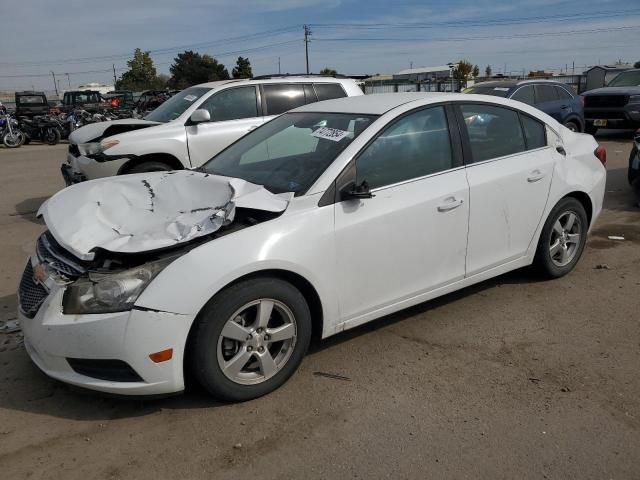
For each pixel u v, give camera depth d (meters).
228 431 3.06
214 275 3.02
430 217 3.88
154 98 31.30
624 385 3.42
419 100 4.08
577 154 4.96
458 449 2.89
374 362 3.75
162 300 2.94
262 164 4.10
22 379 3.61
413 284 3.92
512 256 4.54
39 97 24.52
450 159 4.10
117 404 3.32
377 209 3.64
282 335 3.35
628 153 12.83
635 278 5.10
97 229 3.34
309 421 3.14
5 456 2.89
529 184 4.48
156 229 3.20
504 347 3.92
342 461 2.82
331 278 3.49
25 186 10.83
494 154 4.38
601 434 2.98
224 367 3.18
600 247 6.02
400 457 2.84
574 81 36.03
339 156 3.61
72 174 7.80
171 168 7.70
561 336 4.05
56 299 3.04
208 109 7.91
